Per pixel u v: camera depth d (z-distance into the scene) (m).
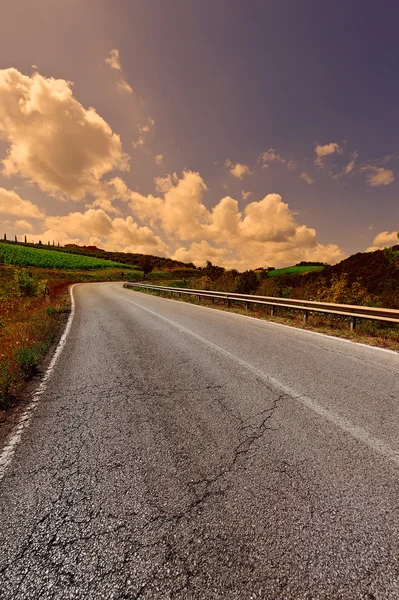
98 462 2.12
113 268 78.31
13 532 1.53
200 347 5.41
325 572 1.25
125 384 3.72
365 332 6.46
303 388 3.34
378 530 1.45
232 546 1.39
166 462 2.08
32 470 2.06
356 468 1.92
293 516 1.56
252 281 16.83
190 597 1.17
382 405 2.85
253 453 2.14
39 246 107.44
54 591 1.22
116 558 1.36
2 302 13.05
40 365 4.74
